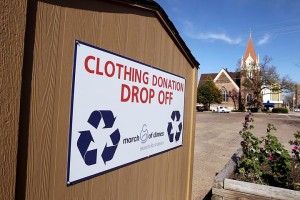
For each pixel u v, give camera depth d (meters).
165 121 3.03
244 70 59.69
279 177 4.20
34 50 1.46
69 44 1.69
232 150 9.71
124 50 2.23
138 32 2.44
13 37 1.32
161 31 2.87
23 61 1.40
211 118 30.72
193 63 3.83
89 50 1.85
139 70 2.45
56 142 1.62
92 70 1.87
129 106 2.31
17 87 1.34
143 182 2.62
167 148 3.12
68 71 1.68
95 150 1.92
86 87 1.82
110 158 2.09
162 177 3.05
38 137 1.51
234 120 27.31
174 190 3.42
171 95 3.17
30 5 1.44
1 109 1.28
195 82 3.95
